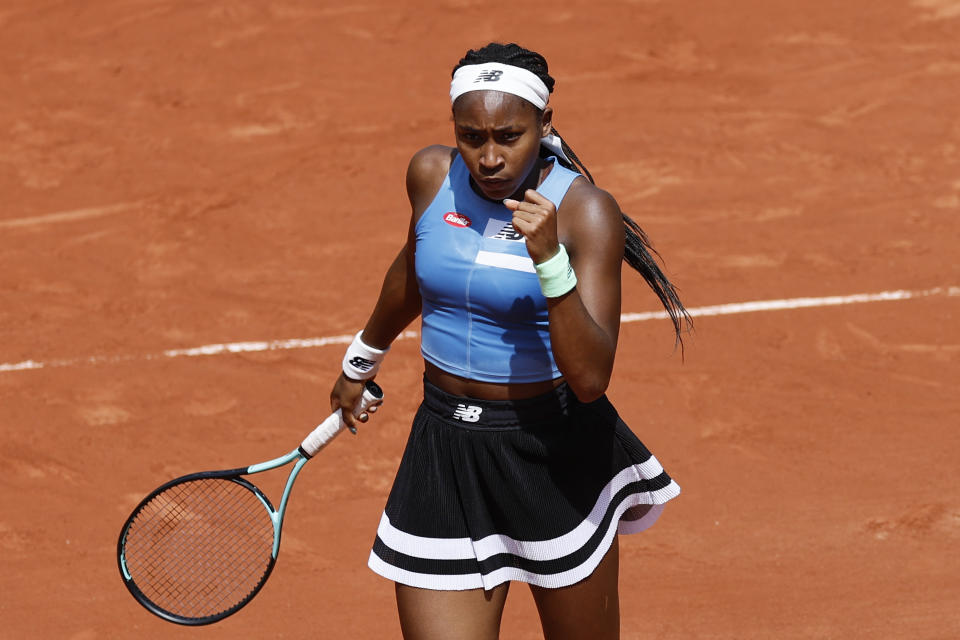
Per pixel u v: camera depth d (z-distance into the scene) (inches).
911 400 1055.0
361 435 1019.3
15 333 1231.5
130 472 977.5
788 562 828.0
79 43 2064.5
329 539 872.9
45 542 881.5
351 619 783.1
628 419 1031.0
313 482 950.4
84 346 1202.6
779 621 763.4
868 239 1402.6
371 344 577.0
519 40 2036.2
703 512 891.4
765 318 1218.6
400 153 1679.4
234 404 1086.4
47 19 2154.3
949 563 820.0
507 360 498.9
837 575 811.4
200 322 1251.2
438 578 525.3
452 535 524.1
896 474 936.3
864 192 1535.4
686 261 1359.5
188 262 1395.2
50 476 973.2
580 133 1716.3
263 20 2127.2
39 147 1723.7
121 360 1172.5
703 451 978.7
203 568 730.2
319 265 1382.9
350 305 1284.4
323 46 2036.2
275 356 1178.0
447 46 2033.7
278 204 1541.6
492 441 508.1
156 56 2009.1
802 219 1462.8
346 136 1734.7
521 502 511.2
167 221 1501.0
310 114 1808.6
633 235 537.3
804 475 939.3
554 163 498.9
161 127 1780.3
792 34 2039.9
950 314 1213.1
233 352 1186.0
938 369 1109.1
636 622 765.9
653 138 1696.6
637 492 546.6
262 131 1760.6
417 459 529.3
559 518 513.7
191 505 848.3
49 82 1934.1
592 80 1895.9
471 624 526.3
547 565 519.8
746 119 1754.4
